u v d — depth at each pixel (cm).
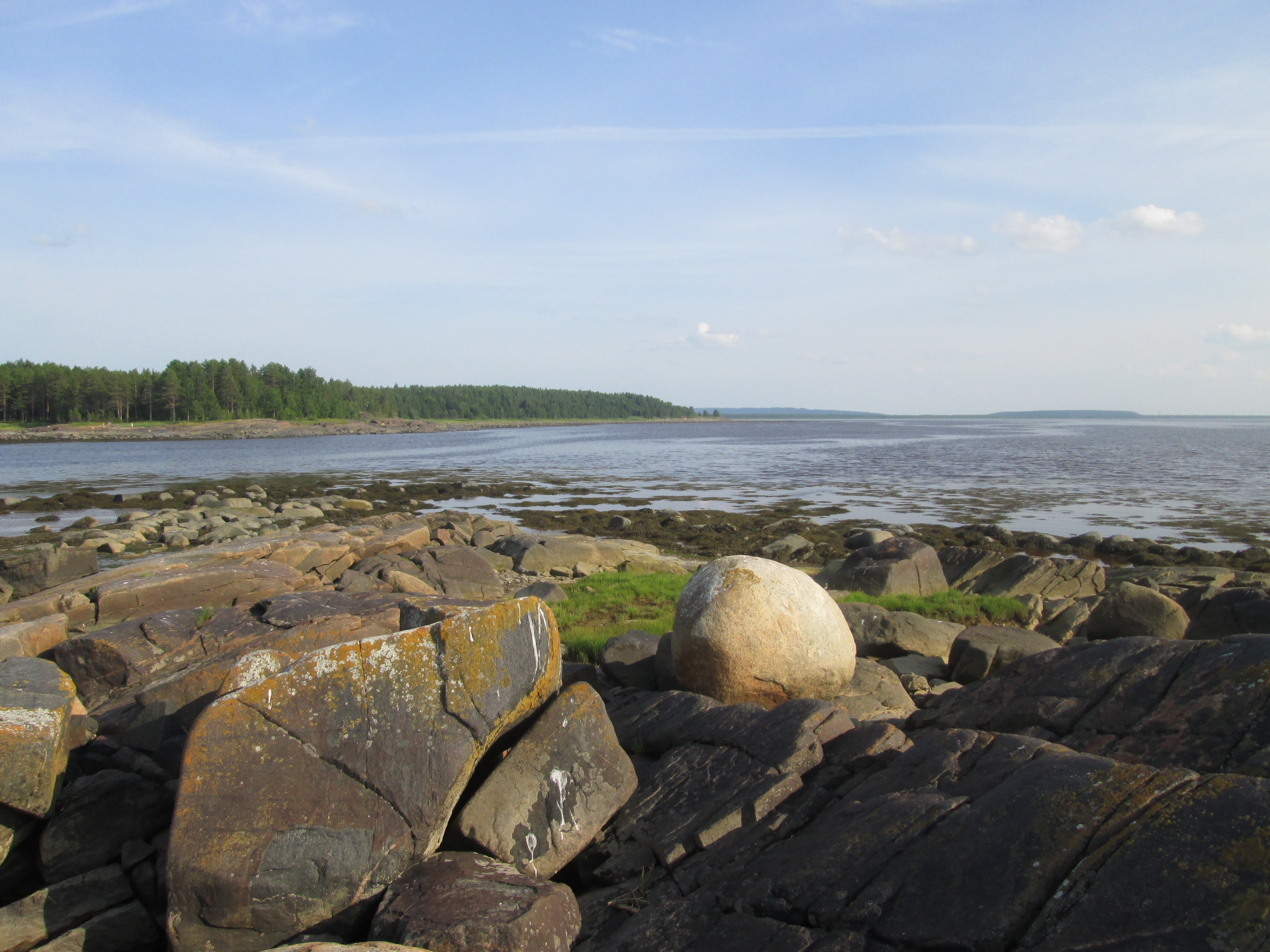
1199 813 393
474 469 6266
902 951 395
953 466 6247
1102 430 16125
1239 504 3712
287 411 15138
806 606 853
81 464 6669
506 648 570
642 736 710
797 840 510
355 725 515
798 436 13112
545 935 451
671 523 3194
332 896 485
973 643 1077
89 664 866
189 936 471
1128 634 1226
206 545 2436
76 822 584
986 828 435
